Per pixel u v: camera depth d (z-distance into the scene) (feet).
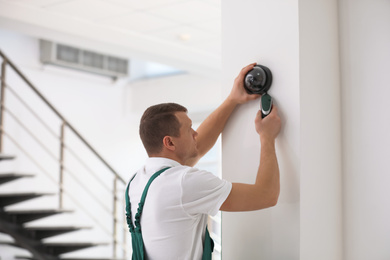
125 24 20.40
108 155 34.30
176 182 6.56
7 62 21.71
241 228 7.77
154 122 6.98
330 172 7.60
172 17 19.53
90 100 33.53
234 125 7.86
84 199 32.65
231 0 8.03
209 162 33.47
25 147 29.96
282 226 7.32
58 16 19.24
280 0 7.43
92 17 19.63
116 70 33.65
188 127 7.08
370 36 7.54
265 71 7.46
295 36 7.25
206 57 24.22
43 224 30.40
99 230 33.14
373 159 7.48
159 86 34.04
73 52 31.45
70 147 32.22
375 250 7.43
